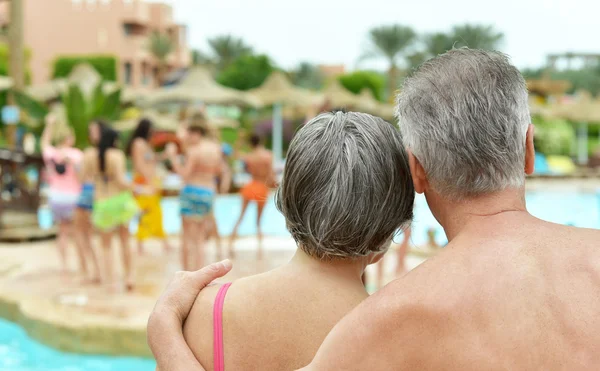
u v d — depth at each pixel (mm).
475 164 1215
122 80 44281
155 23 48812
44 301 6320
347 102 22375
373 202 1462
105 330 5469
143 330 5430
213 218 8992
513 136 1215
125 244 6871
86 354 5488
